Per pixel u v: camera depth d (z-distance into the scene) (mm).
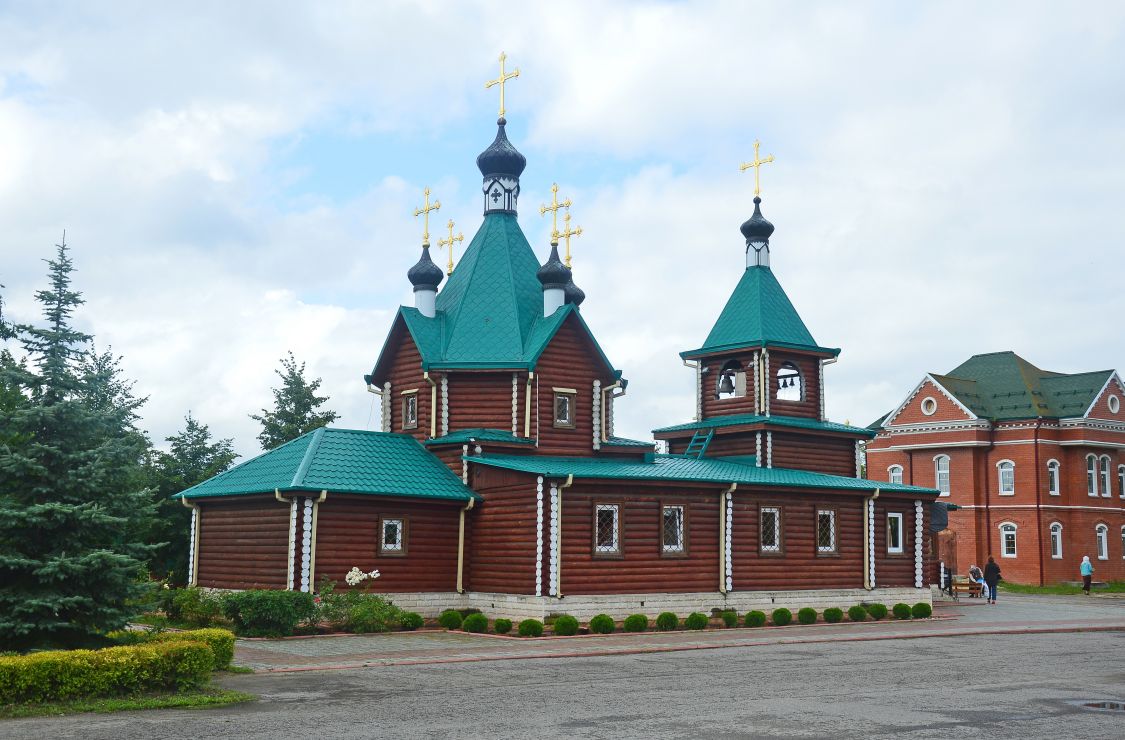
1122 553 62406
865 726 16578
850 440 43938
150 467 40594
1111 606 45469
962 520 61562
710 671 23109
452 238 41188
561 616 30422
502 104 40375
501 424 35281
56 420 19906
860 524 38562
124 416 21188
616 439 37812
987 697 19656
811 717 17312
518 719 16828
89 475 19750
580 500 32000
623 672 22766
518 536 31938
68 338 20344
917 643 29891
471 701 18547
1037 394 62438
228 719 16578
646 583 32906
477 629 30594
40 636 19844
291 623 28438
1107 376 61656
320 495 30344
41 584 19484
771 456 41188
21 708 16797
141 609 20359
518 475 32156
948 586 48969
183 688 18844
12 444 20016
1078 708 18500
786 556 36156
